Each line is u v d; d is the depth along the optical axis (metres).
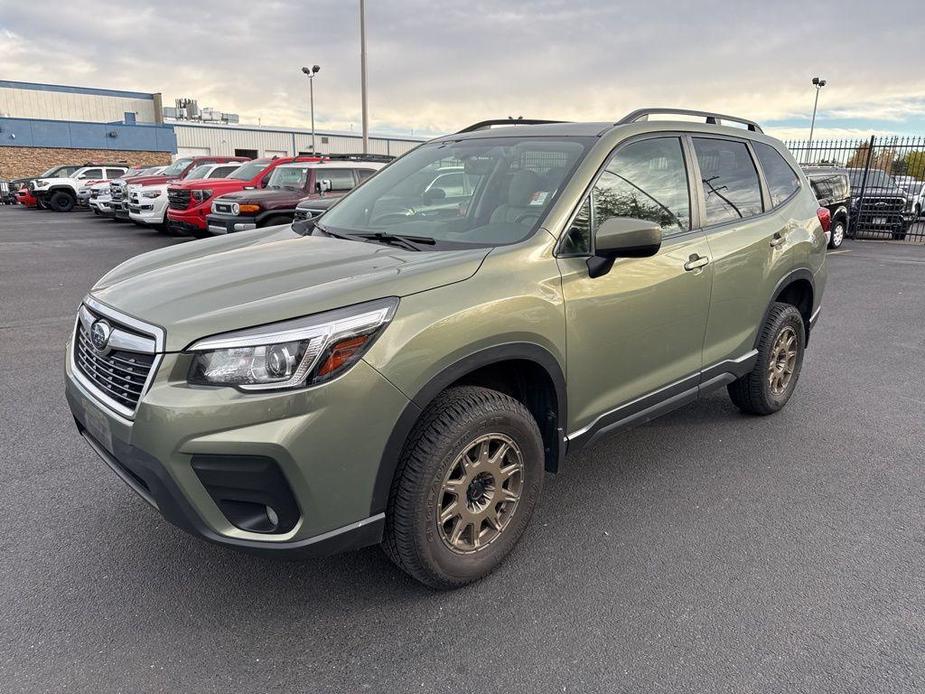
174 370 2.23
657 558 3.02
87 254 12.70
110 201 20.03
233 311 2.29
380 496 2.41
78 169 26.75
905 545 3.14
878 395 5.15
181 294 2.49
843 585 2.83
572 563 2.98
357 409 2.27
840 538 3.19
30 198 26.16
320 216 3.92
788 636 2.52
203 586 2.80
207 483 2.22
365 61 22.92
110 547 3.06
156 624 2.57
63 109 44.47
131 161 38.34
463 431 2.53
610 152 3.25
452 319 2.47
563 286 2.86
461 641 2.49
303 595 2.75
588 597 2.75
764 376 4.35
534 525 3.29
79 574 2.87
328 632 2.54
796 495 3.60
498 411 2.64
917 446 4.23
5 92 42.12
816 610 2.67
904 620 2.61
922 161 19.98
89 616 2.61
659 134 3.57
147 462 2.25
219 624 2.58
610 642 2.49
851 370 5.78
